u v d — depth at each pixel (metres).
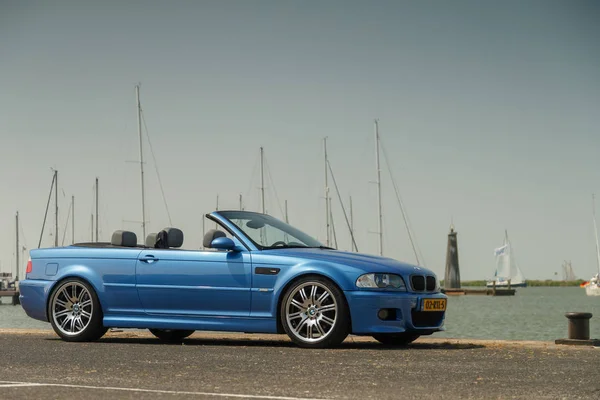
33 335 10.02
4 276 70.50
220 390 4.96
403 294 7.98
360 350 7.58
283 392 4.89
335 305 7.82
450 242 105.44
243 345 8.40
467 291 107.00
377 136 48.44
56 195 47.78
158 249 8.81
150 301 8.73
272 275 8.16
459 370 5.97
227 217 8.73
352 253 8.59
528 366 6.22
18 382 5.28
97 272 8.99
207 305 8.46
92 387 5.05
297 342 7.94
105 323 8.91
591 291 104.81
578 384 5.26
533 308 68.81
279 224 9.16
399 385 5.20
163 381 5.35
